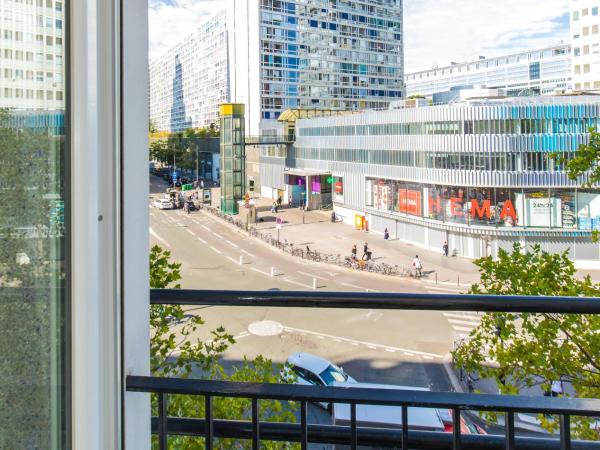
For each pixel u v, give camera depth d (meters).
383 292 0.68
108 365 0.51
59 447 0.48
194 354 2.64
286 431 0.78
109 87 0.51
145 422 0.59
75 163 0.47
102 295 0.51
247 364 3.03
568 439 0.60
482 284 3.63
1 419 0.46
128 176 0.54
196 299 0.70
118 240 0.52
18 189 0.46
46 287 0.47
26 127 0.46
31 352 0.47
